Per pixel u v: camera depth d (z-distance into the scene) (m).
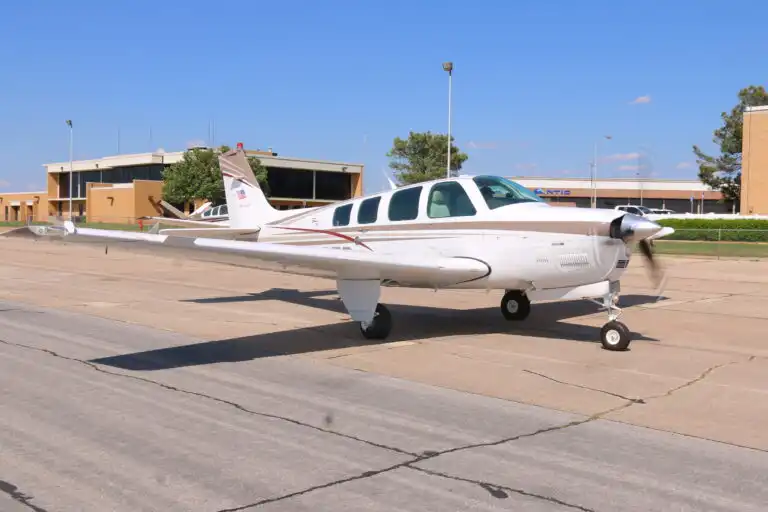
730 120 53.50
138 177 62.00
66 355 6.80
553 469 3.82
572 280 7.28
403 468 3.81
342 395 5.39
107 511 3.23
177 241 6.35
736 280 15.33
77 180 66.88
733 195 54.25
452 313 9.96
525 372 6.21
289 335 8.05
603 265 7.00
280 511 3.25
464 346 7.45
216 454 4.02
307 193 62.78
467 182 8.12
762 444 4.29
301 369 6.29
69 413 4.81
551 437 4.39
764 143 38.94
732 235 30.62
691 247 26.59
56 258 20.98
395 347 7.39
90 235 6.01
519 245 7.46
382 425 4.62
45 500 3.35
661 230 6.73
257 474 3.71
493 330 8.52
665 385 5.77
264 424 4.61
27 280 14.40
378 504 3.33
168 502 3.34
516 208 7.67
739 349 7.41
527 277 7.52
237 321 9.05
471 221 7.86
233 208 11.88
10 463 3.84
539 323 9.07
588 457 4.02
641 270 17.55
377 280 7.60
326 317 9.45
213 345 7.40
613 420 4.77
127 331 8.22
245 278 15.15
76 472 3.72
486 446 4.20
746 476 3.75
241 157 11.69
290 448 4.13
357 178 65.69
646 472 3.79
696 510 3.31
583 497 3.45
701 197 68.12
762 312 10.32
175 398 5.23
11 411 4.85
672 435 4.45
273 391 5.48
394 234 8.62
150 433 4.39
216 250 6.52
